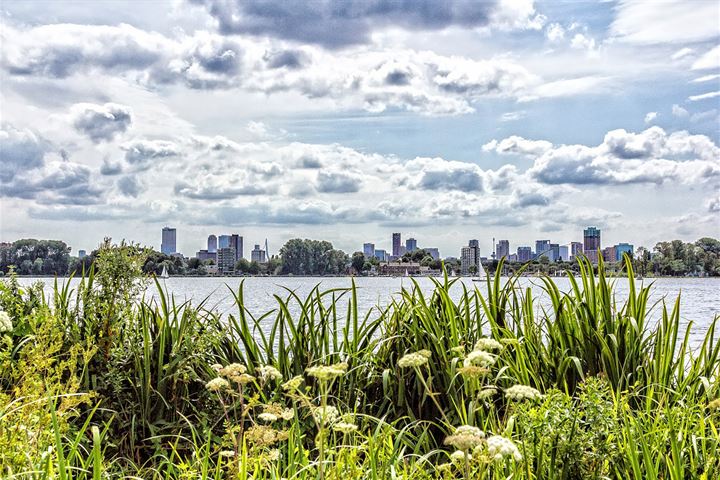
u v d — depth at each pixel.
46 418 2.93
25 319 4.28
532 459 2.98
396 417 4.31
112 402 4.35
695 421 3.33
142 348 4.48
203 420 4.08
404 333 4.57
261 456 2.89
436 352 4.34
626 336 4.27
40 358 3.31
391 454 3.23
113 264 4.48
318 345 4.55
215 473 3.18
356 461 3.29
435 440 4.14
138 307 4.61
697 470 3.00
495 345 2.75
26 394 3.15
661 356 4.12
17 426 2.75
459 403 4.14
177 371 4.29
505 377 3.85
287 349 4.48
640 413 3.33
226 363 4.46
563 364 4.14
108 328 4.42
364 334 4.62
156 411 4.37
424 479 3.18
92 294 4.51
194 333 4.54
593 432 2.90
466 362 2.72
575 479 2.89
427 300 4.84
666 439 3.11
